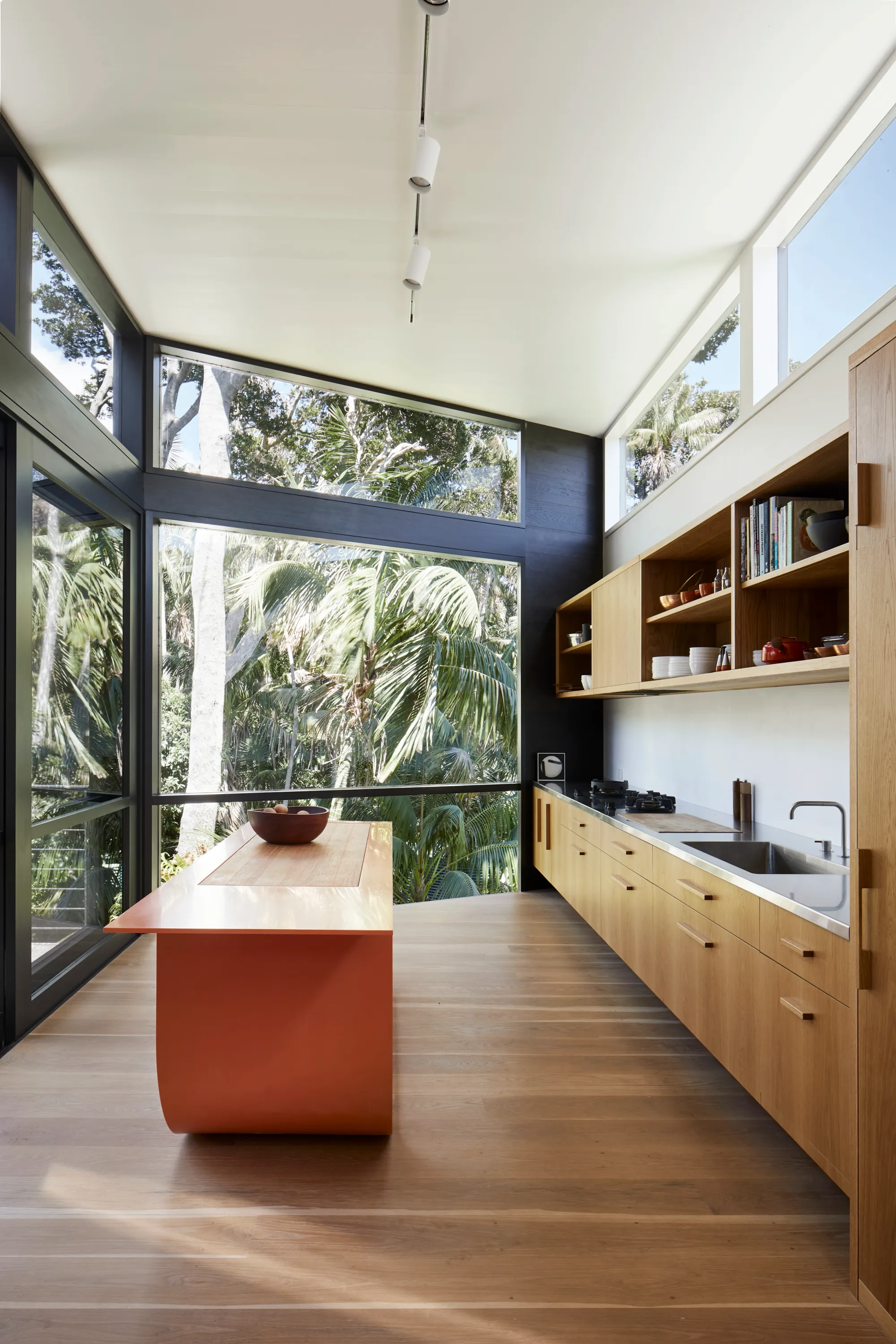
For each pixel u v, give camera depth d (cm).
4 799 312
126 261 399
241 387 525
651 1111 264
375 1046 238
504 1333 165
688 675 374
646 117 291
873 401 179
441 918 514
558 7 244
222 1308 172
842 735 302
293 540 552
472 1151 237
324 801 545
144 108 293
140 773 479
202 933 237
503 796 604
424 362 506
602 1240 196
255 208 353
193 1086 237
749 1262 189
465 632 605
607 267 392
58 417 356
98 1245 192
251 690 542
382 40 259
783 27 250
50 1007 347
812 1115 203
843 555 231
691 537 361
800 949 205
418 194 339
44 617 352
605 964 420
